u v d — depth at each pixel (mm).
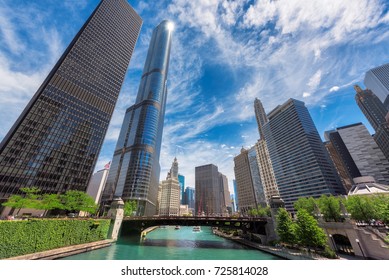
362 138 197625
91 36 126188
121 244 52750
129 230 63594
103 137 115250
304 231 36594
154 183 183000
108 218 55250
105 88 125062
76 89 107938
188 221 60188
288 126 176125
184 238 77562
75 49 114562
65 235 37562
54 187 85125
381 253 29656
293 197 156000
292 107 177375
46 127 89812
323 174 139375
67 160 93312
